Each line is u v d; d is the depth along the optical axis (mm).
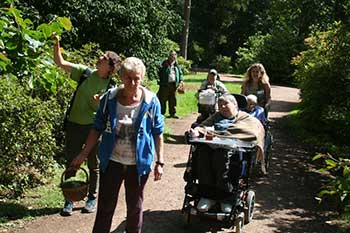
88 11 16859
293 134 13469
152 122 4543
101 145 4520
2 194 6488
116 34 17453
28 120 6797
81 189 5262
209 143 5613
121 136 4445
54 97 7973
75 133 5988
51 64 5027
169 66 13680
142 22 18141
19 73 4891
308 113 13188
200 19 52062
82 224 5754
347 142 12414
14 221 5676
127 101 4461
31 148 6883
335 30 12492
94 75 5918
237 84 26344
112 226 5793
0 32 4508
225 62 43625
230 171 5723
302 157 10781
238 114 6344
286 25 34594
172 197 7062
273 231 6121
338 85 12250
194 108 16234
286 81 33781
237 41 55031
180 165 8930
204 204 5609
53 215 5969
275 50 33969
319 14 21938
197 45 49875
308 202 7477
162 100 13773
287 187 8234
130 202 4598
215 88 9977
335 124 12266
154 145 4641
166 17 19484
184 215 5977
